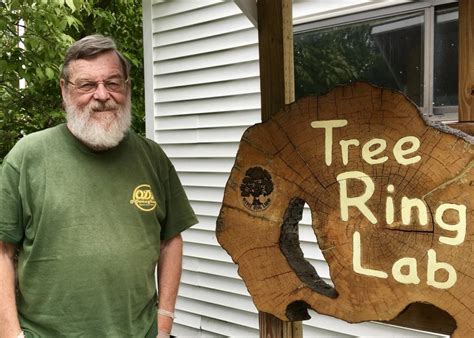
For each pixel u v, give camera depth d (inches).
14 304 71.6
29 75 152.2
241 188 71.9
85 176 73.0
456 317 57.4
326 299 65.7
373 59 119.7
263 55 75.7
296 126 67.7
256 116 138.7
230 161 145.7
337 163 65.0
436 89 110.4
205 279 153.0
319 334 128.8
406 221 60.4
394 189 61.2
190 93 154.0
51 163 72.2
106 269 71.3
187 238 156.8
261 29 75.6
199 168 153.3
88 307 70.4
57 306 70.1
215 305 151.0
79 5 146.5
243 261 71.7
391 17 116.2
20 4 144.0
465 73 66.4
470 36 65.6
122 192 75.0
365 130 63.2
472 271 56.4
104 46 74.2
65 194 71.2
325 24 127.0
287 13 74.2
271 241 69.8
